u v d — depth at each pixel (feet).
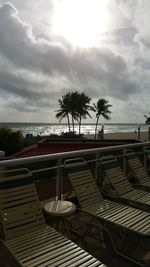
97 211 11.38
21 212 9.36
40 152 36.06
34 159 10.61
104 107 168.35
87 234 11.19
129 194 14.14
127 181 15.02
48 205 10.35
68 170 12.25
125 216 10.88
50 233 9.16
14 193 9.43
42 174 12.89
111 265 9.45
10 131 61.41
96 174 15.08
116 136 119.75
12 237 8.77
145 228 9.82
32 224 9.44
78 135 134.31
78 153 12.94
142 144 18.54
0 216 9.00
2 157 20.74
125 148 16.69
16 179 9.68
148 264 9.48
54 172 13.30
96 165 14.98
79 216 13.03
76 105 157.17
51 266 7.25
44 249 8.09
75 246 8.32
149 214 11.13
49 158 11.32
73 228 11.83
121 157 17.54
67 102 159.02
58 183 12.66
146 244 10.84
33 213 9.65
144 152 19.16
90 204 12.09
